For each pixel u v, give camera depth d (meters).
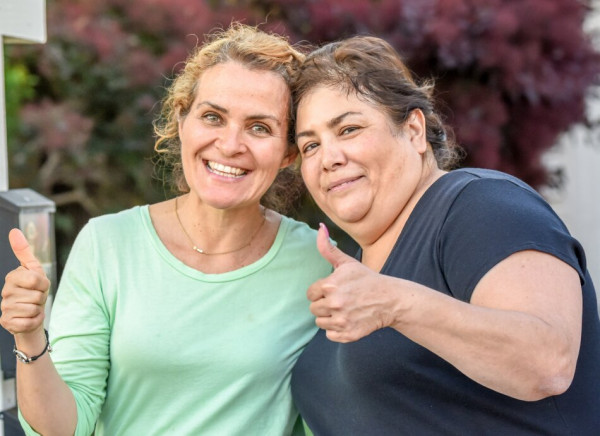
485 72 4.09
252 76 1.92
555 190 5.31
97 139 4.70
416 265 1.71
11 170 4.59
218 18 4.29
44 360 1.73
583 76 4.30
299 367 1.97
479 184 1.68
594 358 1.66
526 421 1.62
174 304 1.96
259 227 2.14
